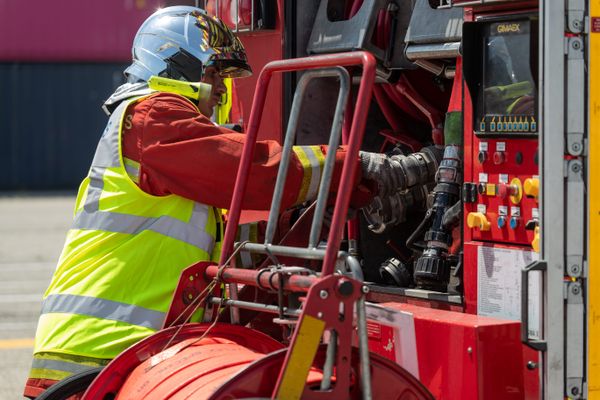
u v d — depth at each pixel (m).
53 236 19.05
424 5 4.57
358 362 3.44
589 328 3.57
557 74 3.52
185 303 3.98
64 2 28.91
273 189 4.03
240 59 4.59
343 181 3.33
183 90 4.32
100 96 29.36
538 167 3.63
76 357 4.05
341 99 3.49
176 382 3.56
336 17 5.45
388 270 4.72
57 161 29.34
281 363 3.36
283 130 5.46
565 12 3.52
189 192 4.08
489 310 3.96
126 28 29.19
